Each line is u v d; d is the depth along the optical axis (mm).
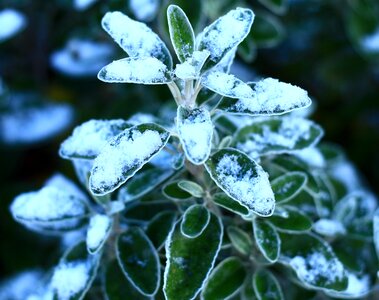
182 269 450
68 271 499
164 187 476
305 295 528
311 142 502
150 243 489
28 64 871
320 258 492
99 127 487
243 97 416
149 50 449
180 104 440
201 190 469
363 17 764
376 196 829
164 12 615
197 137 411
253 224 476
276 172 524
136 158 425
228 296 481
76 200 513
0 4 757
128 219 526
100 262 526
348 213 576
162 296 503
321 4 853
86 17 745
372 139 861
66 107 808
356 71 866
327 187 569
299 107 426
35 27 823
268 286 493
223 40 445
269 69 910
